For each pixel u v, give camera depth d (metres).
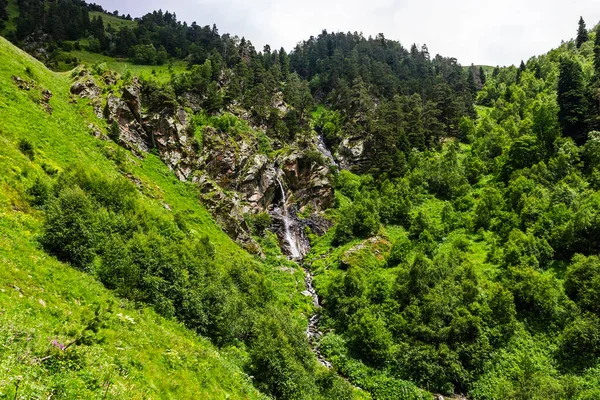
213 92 99.25
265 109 113.56
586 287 44.69
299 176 94.69
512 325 42.94
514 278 48.75
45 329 17.42
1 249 23.77
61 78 78.69
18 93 53.47
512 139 91.38
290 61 196.00
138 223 38.81
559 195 61.09
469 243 62.94
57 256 28.33
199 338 31.05
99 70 82.50
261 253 68.69
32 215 31.14
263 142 100.00
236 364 30.98
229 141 83.81
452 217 72.81
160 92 79.06
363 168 111.38
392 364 42.16
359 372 41.56
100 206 37.38
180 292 32.75
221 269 45.47
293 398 29.64
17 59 66.44
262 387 29.27
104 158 56.72
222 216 68.25
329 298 53.56
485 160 92.12
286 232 79.81
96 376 15.31
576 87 81.12
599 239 51.56
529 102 112.88
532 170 71.56
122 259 31.12
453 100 131.50
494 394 37.62
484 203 69.31
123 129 71.00
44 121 51.72
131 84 77.44
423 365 40.62
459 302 46.16
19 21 135.62
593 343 39.12
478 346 41.34
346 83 145.25
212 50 142.62
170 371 22.03
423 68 182.12
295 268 67.75
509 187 70.81
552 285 46.91
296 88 142.25
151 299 30.64
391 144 106.00
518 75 155.00
